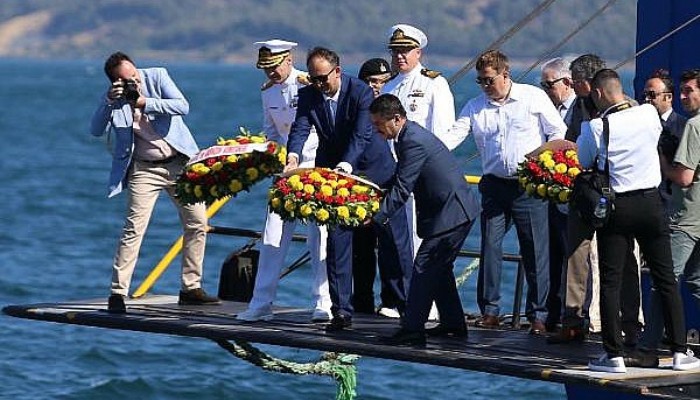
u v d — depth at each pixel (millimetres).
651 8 27641
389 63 29656
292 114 28281
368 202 25312
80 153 113250
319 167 26906
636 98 27875
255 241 30625
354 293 28953
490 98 26734
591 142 22891
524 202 26500
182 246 29797
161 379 38969
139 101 28094
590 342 25688
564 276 25938
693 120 23625
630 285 24156
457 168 25141
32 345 42156
